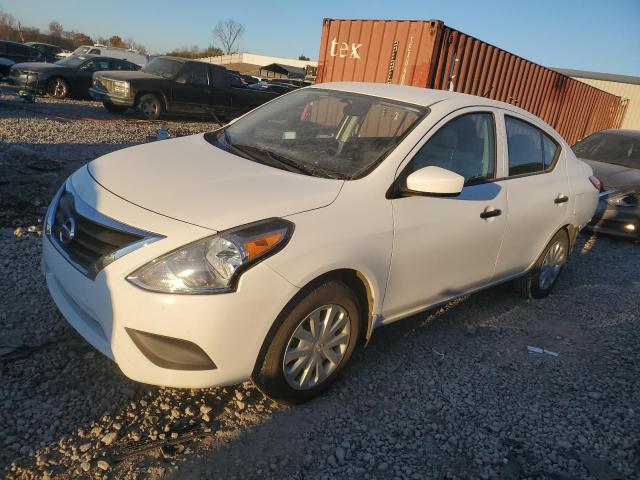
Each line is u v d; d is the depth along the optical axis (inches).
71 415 100.0
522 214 155.5
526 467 103.3
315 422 108.1
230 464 94.0
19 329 124.2
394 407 116.7
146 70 551.2
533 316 176.6
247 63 2432.3
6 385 105.0
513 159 156.9
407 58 318.7
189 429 101.0
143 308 89.9
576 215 183.5
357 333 116.0
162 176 111.0
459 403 121.3
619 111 652.1
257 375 102.6
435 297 136.4
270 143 136.2
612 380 139.9
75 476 87.0
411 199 121.0
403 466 99.5
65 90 623.5
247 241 92.9
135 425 100.1
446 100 140.3
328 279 104.7
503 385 131.4
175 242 91.4
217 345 92.2
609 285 219.9
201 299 89.6
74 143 352.5
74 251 101.3
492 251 148.8
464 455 104.7
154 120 534.9
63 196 114.2
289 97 159.8
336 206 107.4
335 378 116.6
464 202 134.7
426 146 127.0
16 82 611.5
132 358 93.1
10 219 194.2
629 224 278.2
